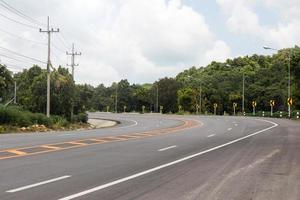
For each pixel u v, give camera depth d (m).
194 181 12.23
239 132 37.09
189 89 132.88
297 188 11.34
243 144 24.80
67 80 75.62
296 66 75.81
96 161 16.34
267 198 10.09
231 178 12.82
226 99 131.12
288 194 10.57
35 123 52.84
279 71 128.38
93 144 23.66
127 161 16.48
